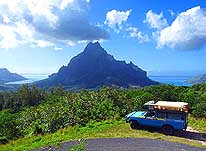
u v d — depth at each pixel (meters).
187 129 26.72
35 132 31.69
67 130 27.81
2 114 38.09
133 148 21.27
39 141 25.09
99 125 28.70
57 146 21.75
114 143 22.48
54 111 35.06
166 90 38.06
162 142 22.61
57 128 31.41
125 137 23.95
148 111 26.14
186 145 21.92
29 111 42.53
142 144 22.14
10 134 32.16
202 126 27.62
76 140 23.64
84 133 25.98
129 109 33.44
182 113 24.86
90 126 28.89
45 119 33.19
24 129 34.47
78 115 32.41
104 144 22.30
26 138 28.05
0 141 30.11
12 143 26.45
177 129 24.91
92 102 34.91
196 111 31.72
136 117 26.20
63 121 31.91
